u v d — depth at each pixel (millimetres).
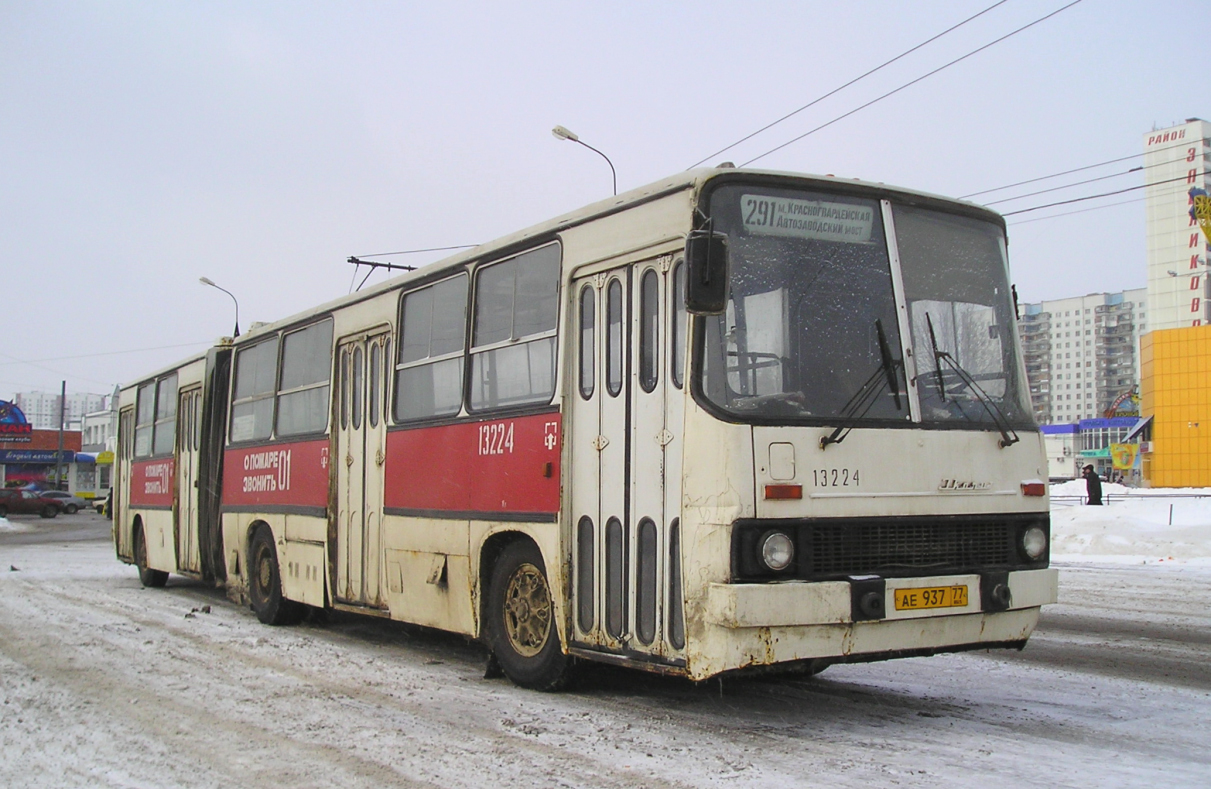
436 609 9031
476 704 7430
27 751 6211
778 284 6449
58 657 9578
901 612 6180
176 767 5824
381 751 6102
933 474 6539
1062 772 5535
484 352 8578
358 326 10773
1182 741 6254
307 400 11797
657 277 6789
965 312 7023
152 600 14961
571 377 7531
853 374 6492
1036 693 7766
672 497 6516
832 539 6180
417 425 9461
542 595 7848
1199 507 23859
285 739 6418
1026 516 6883
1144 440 64438
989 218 7320
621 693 7789
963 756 5867
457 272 9125
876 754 5918
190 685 8219
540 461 7688
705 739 6309
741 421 6098
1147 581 15758
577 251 7543
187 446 15664
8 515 57875
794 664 6363
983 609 6484
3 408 78625
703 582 6105
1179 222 99688
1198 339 59938
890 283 6770
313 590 11195
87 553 26469
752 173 6551
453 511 8773
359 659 9547
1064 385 141250
